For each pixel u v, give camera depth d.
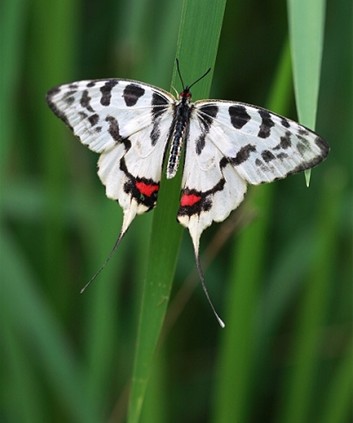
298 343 0.51
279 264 0.53
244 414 0.50
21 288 0.49
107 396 0.53
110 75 0.54
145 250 0.49
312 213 0.54
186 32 0.42
